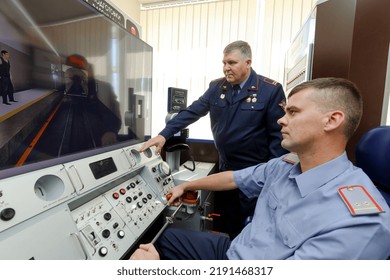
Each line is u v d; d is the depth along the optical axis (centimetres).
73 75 94
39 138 78
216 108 156
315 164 74
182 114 158
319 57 136
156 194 111
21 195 58
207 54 247
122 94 129
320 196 67
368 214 58
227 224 186
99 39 108
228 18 239
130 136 137
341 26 128
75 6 91
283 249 70
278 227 74
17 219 54
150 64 154
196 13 247
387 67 126
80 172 78
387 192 90
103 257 69
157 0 257
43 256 56
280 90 146
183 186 122
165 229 109
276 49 231
